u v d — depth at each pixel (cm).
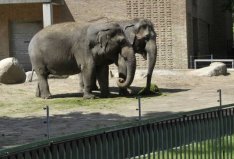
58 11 3062
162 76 2502
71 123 1368
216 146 786
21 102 1805
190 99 1808
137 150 659
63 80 2381
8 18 3128
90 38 1831
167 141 699
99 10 3036
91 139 605
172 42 2972
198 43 3406
